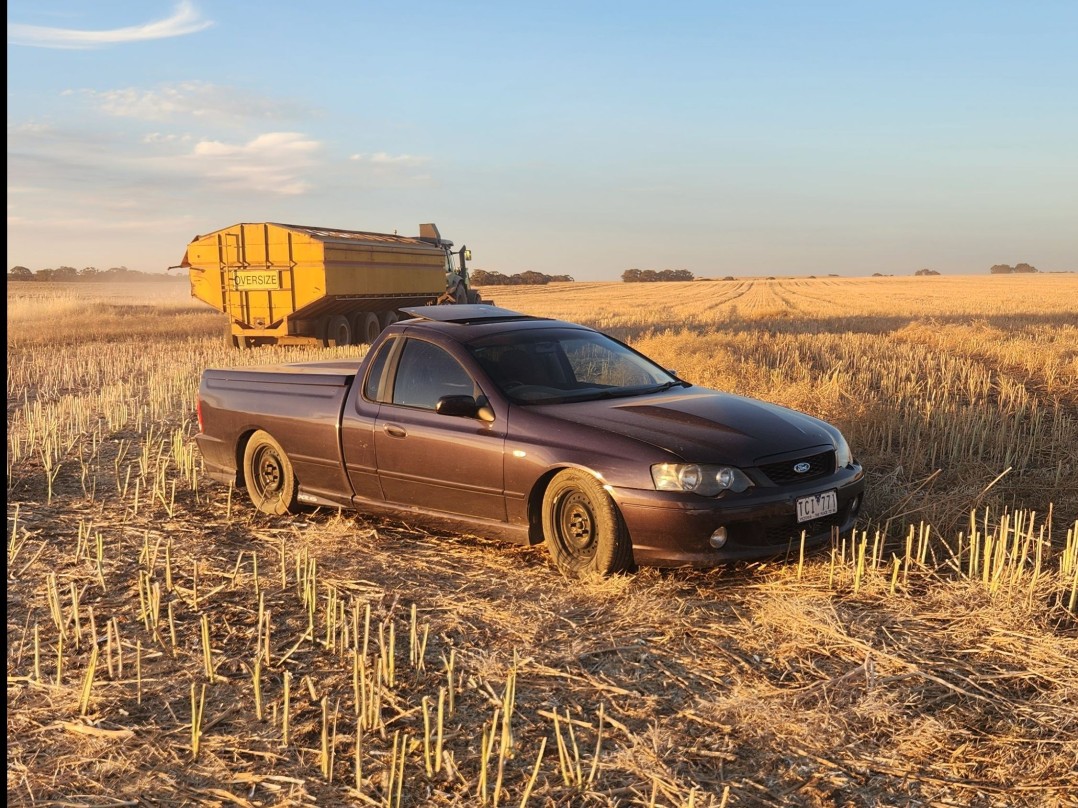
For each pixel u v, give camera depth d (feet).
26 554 19.51
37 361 63.05
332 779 10.73
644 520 16.39
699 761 10.95
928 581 16.71
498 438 18.34
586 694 12.72
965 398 37.65
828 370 46.06
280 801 10.28
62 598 16.96
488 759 10.87
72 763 11.19
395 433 20.02
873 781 10.49
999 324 86.02
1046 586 15.94
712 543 16.30
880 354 54.65
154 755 11.34
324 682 13.29
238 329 73.92
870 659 13.47
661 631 14.76
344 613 15.39
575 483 17.33
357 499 21.31
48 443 29.19
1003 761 10.80
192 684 13.29
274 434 22.66
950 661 13.43
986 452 27.58
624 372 20.84
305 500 22.45
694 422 17.65
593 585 16.60
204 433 24.81
